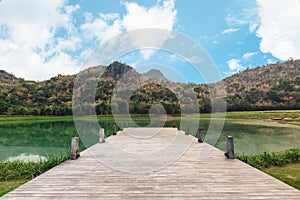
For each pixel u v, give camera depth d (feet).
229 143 13.76
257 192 8.26
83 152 15.56
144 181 9.57
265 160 15.31
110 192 8.39
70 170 11.18
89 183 9.34
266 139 29.35
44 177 10.09
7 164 15.11
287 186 8.85
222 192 8.30
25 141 31.89
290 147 23.43
